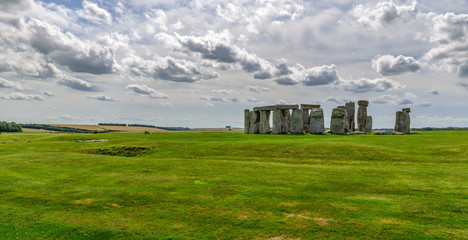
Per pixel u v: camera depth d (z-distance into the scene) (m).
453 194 14.81
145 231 11.10
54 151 36.09
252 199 14.71
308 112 65.50
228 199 14.76
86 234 10.91
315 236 10.45
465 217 11.84
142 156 32.97
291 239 10.30
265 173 20.95
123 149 35.94
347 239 10.18
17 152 34.56
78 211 13.30
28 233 10.98
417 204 13.49
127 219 12.30
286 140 39.94
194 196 15.34
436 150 28.78
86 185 17.92
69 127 155.38
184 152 33.31
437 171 20.25
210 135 55.22
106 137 54.47
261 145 34.06
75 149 37.50
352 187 16.72
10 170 22.78
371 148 30.03
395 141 36.72
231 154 31.28
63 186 17.70
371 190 16.05
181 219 12.21
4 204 14.31
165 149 35.41
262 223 11.66
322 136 47.91
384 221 11.66
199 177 19.94
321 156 28.39
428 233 10.52
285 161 27.16
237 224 11.61
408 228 10.95
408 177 18.75
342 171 21.16
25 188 17.27
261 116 61.03
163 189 16.83
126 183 18.38
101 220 12.21
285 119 59.50
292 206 13.59
